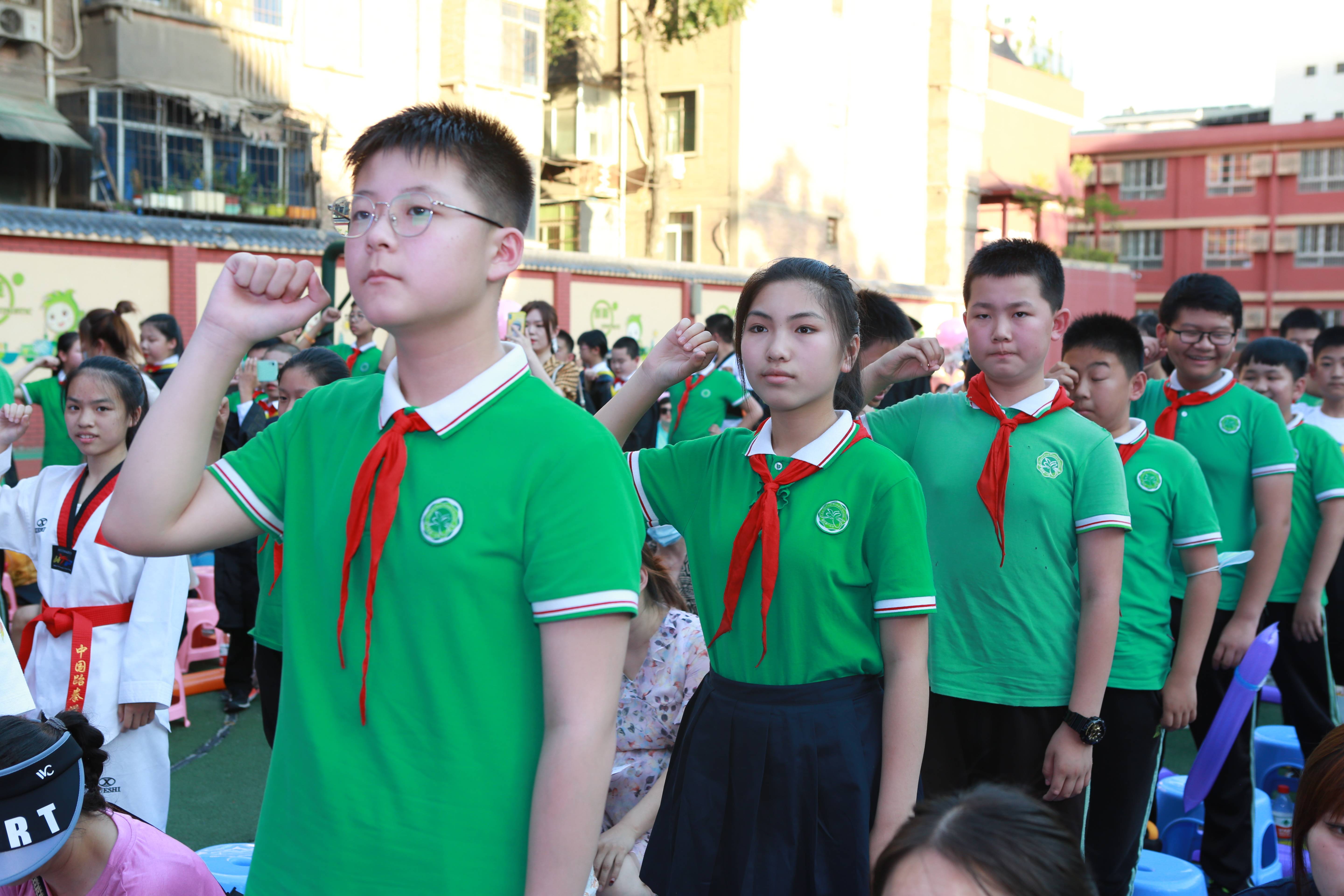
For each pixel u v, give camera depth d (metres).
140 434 1.51
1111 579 2.53
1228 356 3.75
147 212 16.64
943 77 29.50
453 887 1.40
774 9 24.69
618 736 2.83
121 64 16.11
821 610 2.13
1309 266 36.53
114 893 2.07
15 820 1.86
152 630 3.22
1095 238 37.62
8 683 2.52
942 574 2.68
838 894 2.06
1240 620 3.52
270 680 3.59
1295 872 1.65
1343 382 5.16
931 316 26.05
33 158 16.31
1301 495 4.06
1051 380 2.74
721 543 2.24
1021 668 2.60
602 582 1.39
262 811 1.56
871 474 2.15
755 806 2.11
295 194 18.28
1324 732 4.07
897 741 2.08
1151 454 3.12
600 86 24.50
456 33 20.05
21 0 15.52
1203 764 3.24
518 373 1.51
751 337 2.16
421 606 1.42
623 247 24.84
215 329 1.54
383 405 1.50
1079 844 1.34
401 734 1.42
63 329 12.36
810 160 26.00
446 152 1.44
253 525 1.62
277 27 17.80
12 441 3.76
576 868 1.38
